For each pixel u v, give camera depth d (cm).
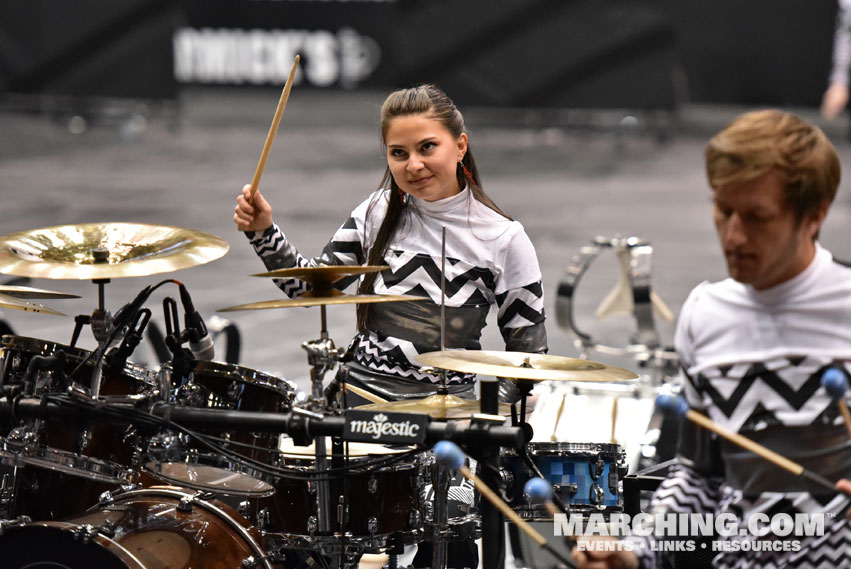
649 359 791
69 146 2583
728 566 397
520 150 2669
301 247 1641
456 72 2644
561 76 2648
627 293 834
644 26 2620
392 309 590
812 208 361
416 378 591
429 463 550
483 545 467
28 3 2575
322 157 2586
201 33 3136
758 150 353
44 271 488
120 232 548
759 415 380
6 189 2058
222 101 3225
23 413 498
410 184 570
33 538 469
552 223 1878
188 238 532
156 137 2758
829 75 3034
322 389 483
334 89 3173
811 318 375
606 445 560
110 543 462
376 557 677
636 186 2269
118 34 2628
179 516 501
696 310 396
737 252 365
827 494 378
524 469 557
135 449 522
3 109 2612
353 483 538
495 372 463
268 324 1270
